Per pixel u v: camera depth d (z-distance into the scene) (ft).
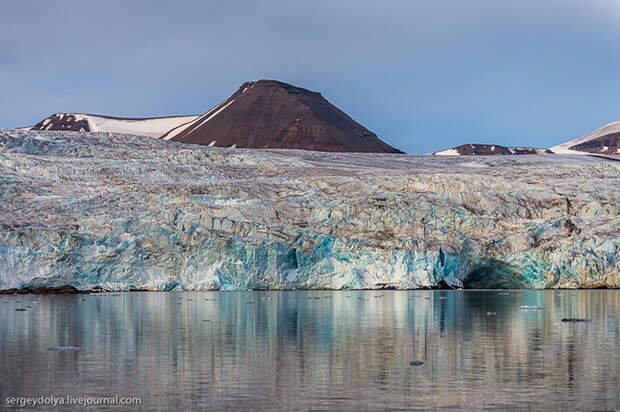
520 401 133.28
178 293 371.97
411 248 400.67
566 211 460.14
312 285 397.80
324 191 478.18
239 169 566.36
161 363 166.30
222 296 352.28
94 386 144.05
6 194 433.89
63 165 507.30
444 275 407.23
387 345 192.85
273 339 203.00
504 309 286.25
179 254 386.93
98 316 259.39
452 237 417.08
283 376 152.97
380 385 145.07
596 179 513.86
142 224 392.68
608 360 170.71
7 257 361.30
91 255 376.89
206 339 202.69
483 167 622.95
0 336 208.54
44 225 380.17
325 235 403.34
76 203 417.49
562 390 141.38
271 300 328.49
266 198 452.76
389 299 336.29
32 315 262.88
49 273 364.79
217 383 146.61
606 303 313.12
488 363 167.22
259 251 390.21
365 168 605.73
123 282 380.17
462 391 140.46
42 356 174.81
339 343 196.03
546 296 356.59
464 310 281.95
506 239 422.00
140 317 255.91
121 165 525.34
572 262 407.85
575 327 229.04
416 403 131.95
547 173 577.84
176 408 128.77
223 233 398.83
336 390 141.08
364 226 426.92
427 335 211.41
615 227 423.64
